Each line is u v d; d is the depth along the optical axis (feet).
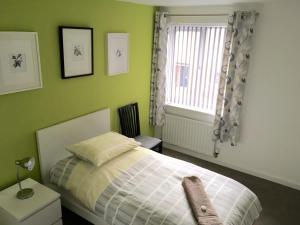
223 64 11.25
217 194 7.58
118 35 10.85
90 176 8.09
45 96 8.59
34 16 7.73
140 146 10.73
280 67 10.48
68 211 9.27
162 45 12.93
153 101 14.02
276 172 11.60
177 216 6.63
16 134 8.00
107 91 11.11
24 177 8.53
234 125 11.64
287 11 9.88
